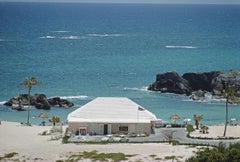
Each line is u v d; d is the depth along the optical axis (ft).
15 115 447.01
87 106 360.28
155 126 369.71
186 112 470.80
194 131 363.76
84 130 346.13
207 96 538.06
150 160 260.83
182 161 257.55
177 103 508.94
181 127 371.97
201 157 215.10
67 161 261.65
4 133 350.02
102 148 293.64
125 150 287.07
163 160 260.62
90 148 293.64
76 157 268.00
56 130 355.77
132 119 351.46
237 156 207.82
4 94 529.45
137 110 357.82
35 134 351.25
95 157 266.57
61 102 486.38
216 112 472.03
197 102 515.09
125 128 348.79
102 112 355.56
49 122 412.77
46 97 509.76
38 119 434.71
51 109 471.62
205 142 324.19
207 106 497.05
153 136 339.36
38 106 472.44
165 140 327.26
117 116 353.31
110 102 362.12
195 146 306.14
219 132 365.40
